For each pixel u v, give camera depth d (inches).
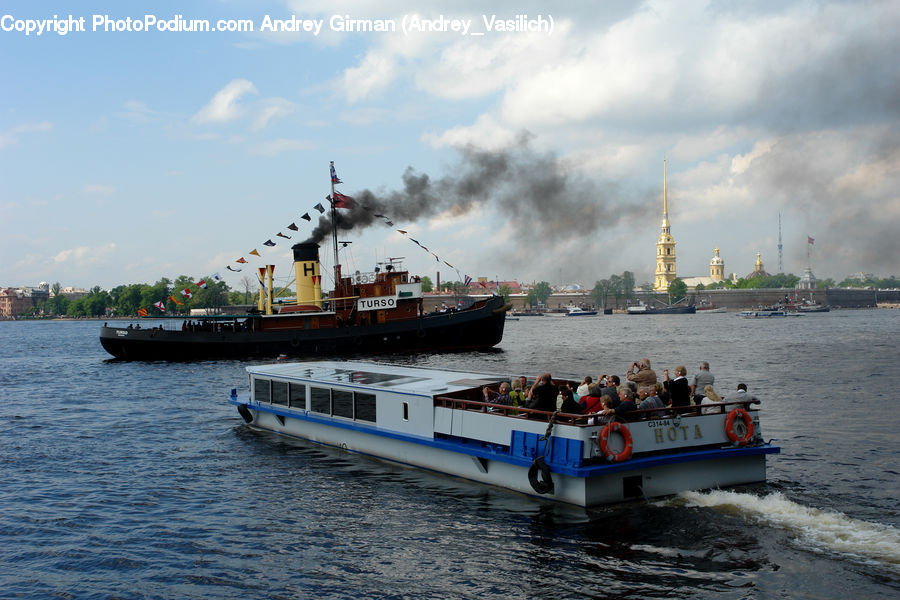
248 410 1184.2
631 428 700.0
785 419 1230.3
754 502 709.3
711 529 646.5
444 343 2967.5
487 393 829.8
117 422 1330.0
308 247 2891.2
